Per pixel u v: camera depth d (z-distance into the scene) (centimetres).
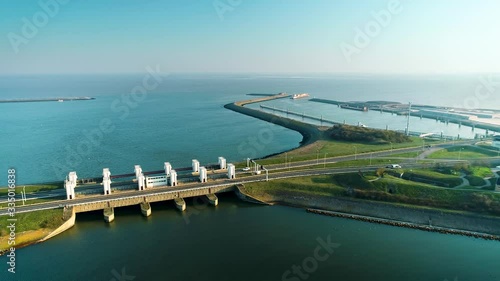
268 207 11425
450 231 9544
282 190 12112
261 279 7381
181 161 16850
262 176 13250
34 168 15525
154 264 7975
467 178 12062
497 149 16588
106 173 11662
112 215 10325
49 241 9069
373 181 12012
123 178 13775
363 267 7819
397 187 11538
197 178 13050
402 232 9581
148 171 15012
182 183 12544
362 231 9638
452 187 11562
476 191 10781
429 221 9994
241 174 13562
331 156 16262
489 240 9106
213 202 11512
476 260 8150
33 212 9956
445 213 10069
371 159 15262
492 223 9588
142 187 11812
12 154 17650
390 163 14650
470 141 18938
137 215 10750
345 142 19612
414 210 10394
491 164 13700
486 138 19775
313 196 11675
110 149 18862
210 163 16475
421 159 15275
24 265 7956
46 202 10638
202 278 7438
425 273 7612
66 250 8612
